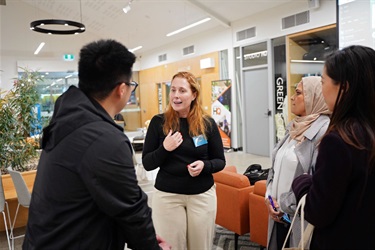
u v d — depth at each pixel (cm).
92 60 107
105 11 1067
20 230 392
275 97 768
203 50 1009
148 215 110
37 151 420
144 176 576
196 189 192
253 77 830
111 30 1234
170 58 1212
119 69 109
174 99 192
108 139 102
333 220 102
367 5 436
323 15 631
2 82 1230
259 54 800
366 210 98
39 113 426
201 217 194
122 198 102
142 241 109
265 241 275
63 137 104
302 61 685
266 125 803
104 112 110
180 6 869
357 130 99
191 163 192
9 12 1229
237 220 298
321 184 101
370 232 98
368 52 103
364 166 96
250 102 847
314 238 112
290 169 176
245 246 320
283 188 179
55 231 103
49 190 104
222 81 927
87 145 101
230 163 736
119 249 111
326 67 110
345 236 100
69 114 107
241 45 846
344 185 98
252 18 804
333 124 105
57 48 1316
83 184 101
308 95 177
